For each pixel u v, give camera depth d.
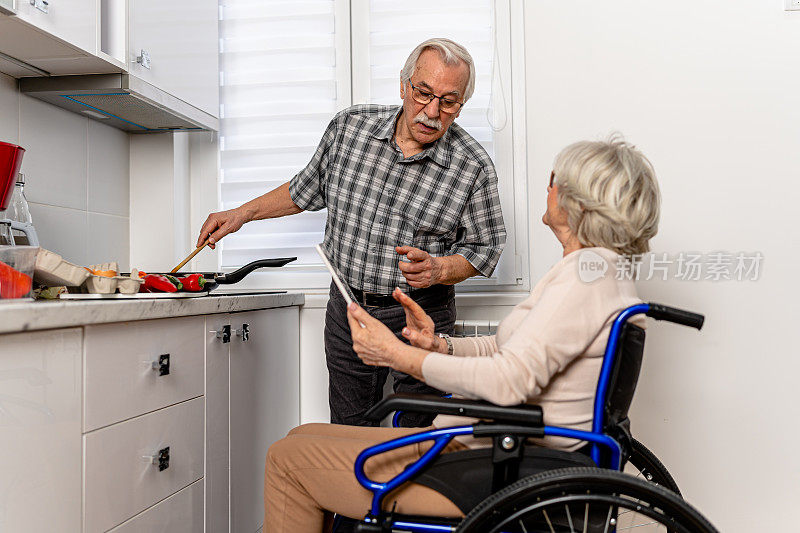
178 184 2.40
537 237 2.25
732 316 2.14
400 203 1.89
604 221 1.17
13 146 1.42
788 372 2.12
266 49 2.40
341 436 1.38
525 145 2.25
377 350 1.19
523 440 1.10
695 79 2.17
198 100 2.19
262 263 1.97
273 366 2.15
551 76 2.24
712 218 2.16
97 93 1.82
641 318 1.19
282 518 1.25
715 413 2.15
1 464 1.01
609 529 1.15
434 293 1.91
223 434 1.78
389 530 1.14
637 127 2.20
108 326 1.26
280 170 2.42
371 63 2.35
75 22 1.56
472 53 2.29
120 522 1.30
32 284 1.32
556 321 1.12
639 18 2.19
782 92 2.13
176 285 1.63
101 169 2.19
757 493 2.13
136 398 1.36
